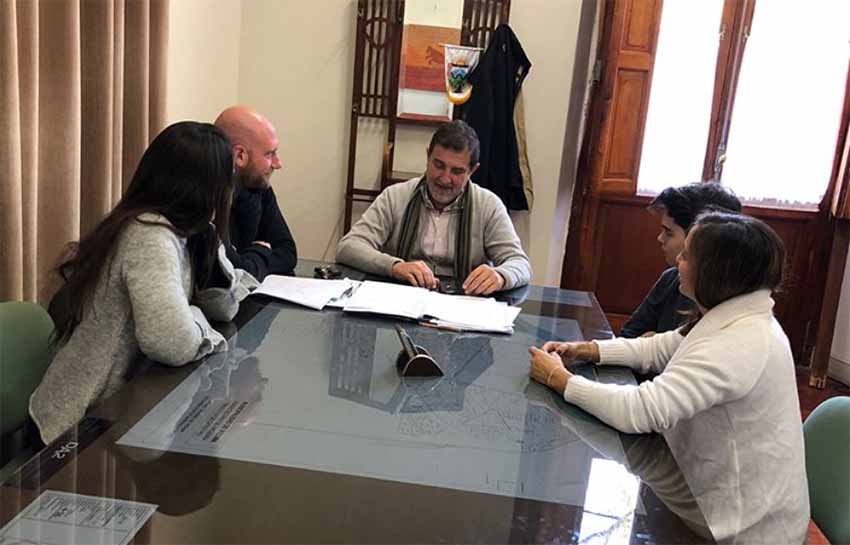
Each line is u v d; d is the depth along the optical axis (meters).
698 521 1.02
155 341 1.39
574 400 1.37
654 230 4.19
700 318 1.51
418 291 2.07
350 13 3.80
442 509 0.98
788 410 1.38
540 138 3.86
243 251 2.24
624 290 4.27
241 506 0.95
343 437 1.17
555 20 3.75
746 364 1.32
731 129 3.99
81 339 1.48
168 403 1.26
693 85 3.97
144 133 2.57
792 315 4.16
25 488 0.97
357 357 1.55
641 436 1.28
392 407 1.31
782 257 1.39
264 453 1.10
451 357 1.60
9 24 1.85
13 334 1.54
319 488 1.01
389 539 0.91
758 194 4.04
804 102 3.92
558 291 2.31
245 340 1.61
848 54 3.82
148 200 1.51
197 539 0.88
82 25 2.24
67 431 1.14
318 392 1.35
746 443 1.36
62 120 2.14
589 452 1.20
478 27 3.71
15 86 1.90
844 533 1.37
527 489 1.06
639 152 4.07
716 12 3.88
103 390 1.48
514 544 0.92
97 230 1.48
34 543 0.85
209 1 3.39
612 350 1.63
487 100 3.67
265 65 3.87
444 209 2.63
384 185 3.86
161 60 2.65
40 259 2.18
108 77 2.31
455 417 1.29
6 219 1.94
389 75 3.78
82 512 0.92
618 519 1.00
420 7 3.69
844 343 3.98
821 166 3.96
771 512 1.35
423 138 3.89
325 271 2.28
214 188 1.53
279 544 0.88
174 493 0.98
